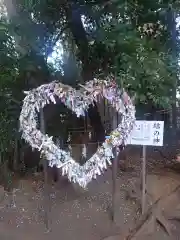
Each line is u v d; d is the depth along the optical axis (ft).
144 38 9.80
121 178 13.66
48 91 9.12
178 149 18.71
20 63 12.42
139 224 10.75
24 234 10.23
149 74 9.17
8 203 12.01
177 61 11.58
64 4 13.34
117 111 9.73
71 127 14.39
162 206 11.70
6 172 13.07
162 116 19.39
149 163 16.63
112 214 10.98
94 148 13.21
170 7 10.22
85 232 10.34
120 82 9.21
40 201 12.04
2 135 12.59
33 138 9.15
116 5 9.71
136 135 10.78
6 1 13.03
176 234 10.64
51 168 13.70
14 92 12.46
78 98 9.13
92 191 12.71
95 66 13.24
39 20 13.57
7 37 11.66
